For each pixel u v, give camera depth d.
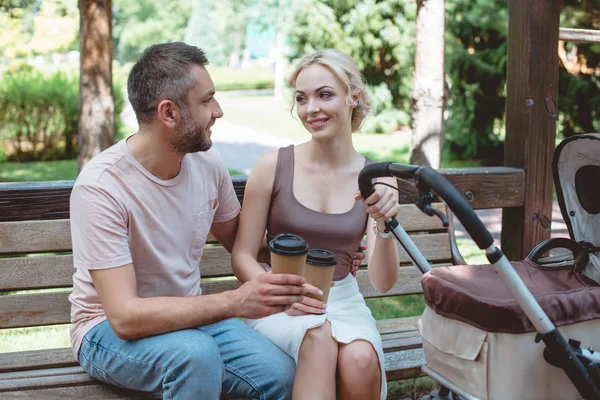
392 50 14.38
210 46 41.78
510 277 1.76
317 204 2.44
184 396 1.98
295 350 2.10
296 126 17.23
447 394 2.59
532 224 3.47
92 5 6.16
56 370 2.36
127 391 2.19
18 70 15.34
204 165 2.32
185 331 2.04
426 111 5.26
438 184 1.72
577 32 3.53
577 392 1.99
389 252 2.37
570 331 1.99
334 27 14.38
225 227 2.48
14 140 11.28
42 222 2.58
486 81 11.52
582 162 2.29
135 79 2.09
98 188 2.05
